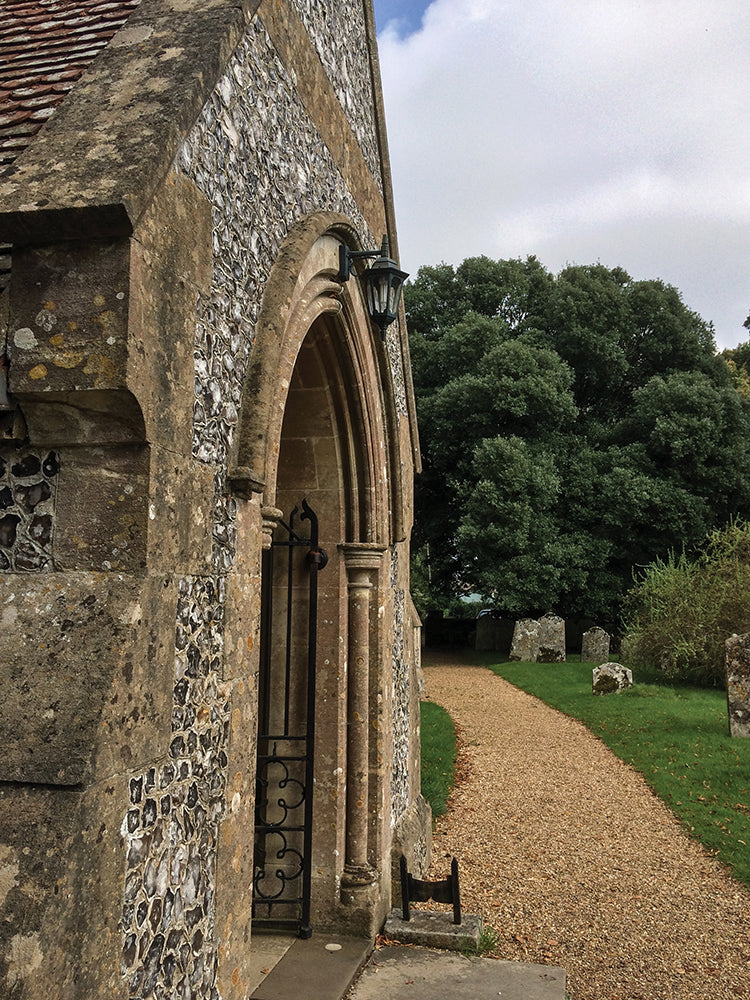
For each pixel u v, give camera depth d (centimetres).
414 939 460
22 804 171
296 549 482
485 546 1973
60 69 284
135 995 199
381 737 485
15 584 204
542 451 2061
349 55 488
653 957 474
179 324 229
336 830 457
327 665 471
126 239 201
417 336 2331
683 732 1028
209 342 255
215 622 253
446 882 482
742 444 2088
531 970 424
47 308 202
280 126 339
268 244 316
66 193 200
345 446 478
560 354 2306
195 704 238
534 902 555
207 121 262
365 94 537
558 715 1251
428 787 828
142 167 206
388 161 586
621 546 2073
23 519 211
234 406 274
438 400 2098
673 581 1522
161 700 211
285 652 476
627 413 2345
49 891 161
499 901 557
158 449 212
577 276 2369
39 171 213
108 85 254
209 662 248
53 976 159
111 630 192
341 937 446
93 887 175
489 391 2044
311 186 382
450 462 2172
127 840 197
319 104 402
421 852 596
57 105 261
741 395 2348
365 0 548
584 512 2055
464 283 2444
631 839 683
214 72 260
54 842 166
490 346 2170
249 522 282
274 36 334
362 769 472
